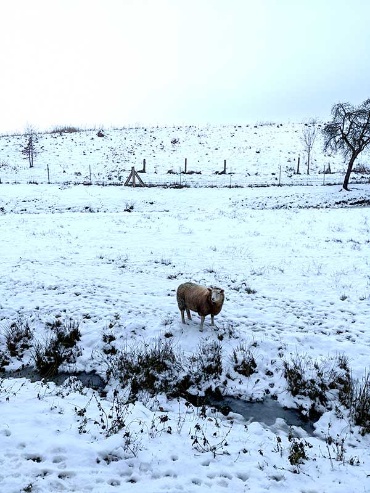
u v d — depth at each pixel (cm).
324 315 1158
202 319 1038
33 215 2652
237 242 1930
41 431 619
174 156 5303
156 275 1466
